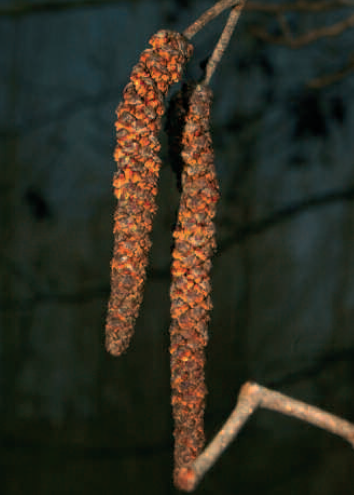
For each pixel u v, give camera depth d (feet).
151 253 4.00
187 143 0.60
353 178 3.75
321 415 0.50
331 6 1.58
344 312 3.97
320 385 3.59
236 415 0.49
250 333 4.12
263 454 3.93
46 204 2.50
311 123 2.13
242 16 3.07
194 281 0.58
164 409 4.08
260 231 1.93
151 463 3.78
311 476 3.85
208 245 0.59
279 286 4.12
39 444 3.83
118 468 3.79
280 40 1.72
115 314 0.57
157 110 0.58
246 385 0.50
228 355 4.12
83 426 4.11
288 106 2.16
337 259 4.04
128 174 0.57
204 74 0.61
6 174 4.07
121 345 0.57
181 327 0.58
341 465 3.84
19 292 3.83
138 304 0.57
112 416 4.12
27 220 4.06
